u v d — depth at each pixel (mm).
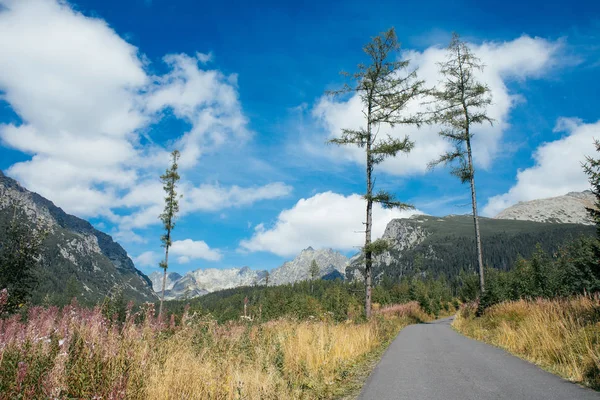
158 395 4141
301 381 6602
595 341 7316
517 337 10383
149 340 5488
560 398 4941
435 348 11422
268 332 9617
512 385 5820
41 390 3521
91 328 4691
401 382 6531
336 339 9828
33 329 4648
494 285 22109
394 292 68625
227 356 6766
